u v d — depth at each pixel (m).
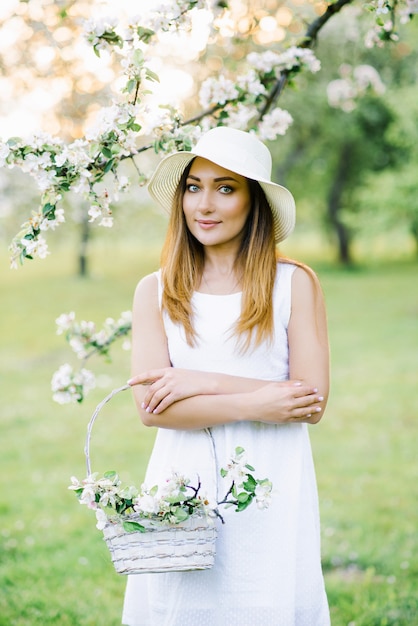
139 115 2.33
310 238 32.06
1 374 10.57
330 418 7.66
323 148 20.72
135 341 2.33
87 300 17.88
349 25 7.14
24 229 2.27
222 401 2.11
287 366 2.27
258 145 2.29
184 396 2.13
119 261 26.20
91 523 4.86
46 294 18.83
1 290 19.59
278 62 2.87
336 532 4.56
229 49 4.12
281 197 2.23
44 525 4.81
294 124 17.66
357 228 19.22
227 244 2.30
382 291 17.84
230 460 1.90
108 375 10.33
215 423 2.12
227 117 2.83
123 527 1.84
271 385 2.13
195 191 2.24
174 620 2.17
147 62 2.27
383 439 6.80
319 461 6.17
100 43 2.39
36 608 3.61
